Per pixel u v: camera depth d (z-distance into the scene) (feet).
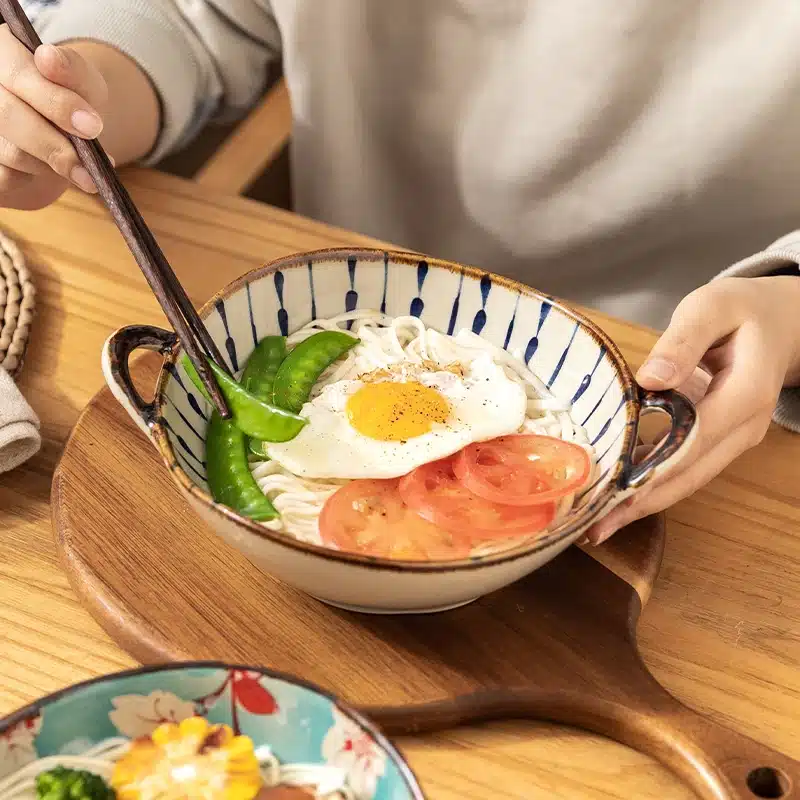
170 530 2.44
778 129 3.21
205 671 2.03
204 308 2.47
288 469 2.44
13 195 2.88
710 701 2.34
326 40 3.35
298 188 3.61
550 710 2.29
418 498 2.38
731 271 2.84
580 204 3.44
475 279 2.60
